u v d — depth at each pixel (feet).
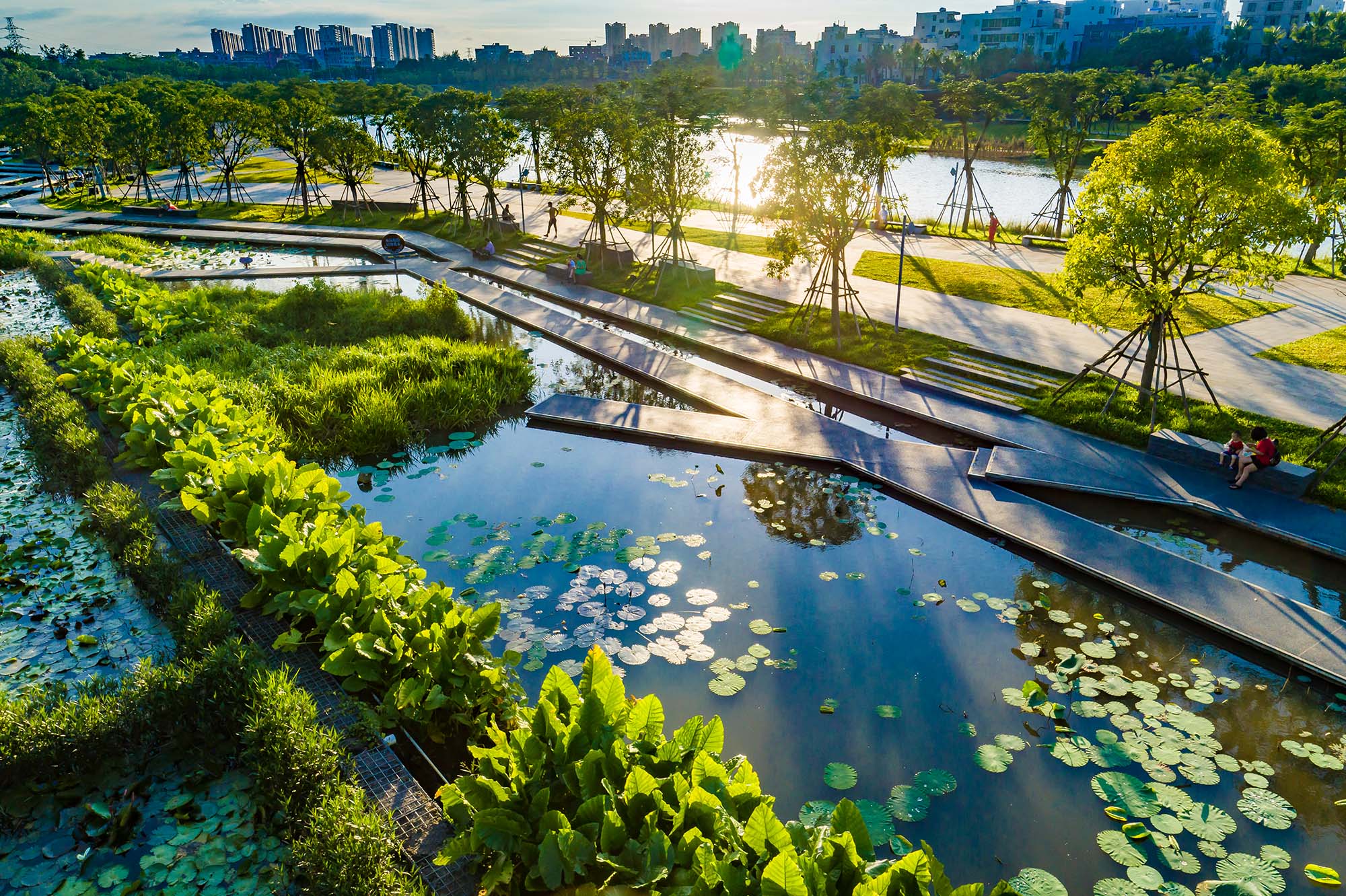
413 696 27.45
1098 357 66.08
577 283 99.96
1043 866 25.26
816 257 73.97
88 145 174.60
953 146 253.65
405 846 22.47
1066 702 32.19
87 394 55.31
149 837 24.02
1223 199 49.55
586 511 47.60
